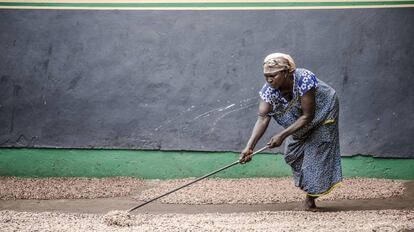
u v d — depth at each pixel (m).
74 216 8.15
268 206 9.04
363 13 10.62
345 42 10.68
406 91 10.65
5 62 10.94
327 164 8.33
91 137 10.98
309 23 10.70
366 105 10.70
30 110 10.98
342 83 10.70
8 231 7.12
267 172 10.86
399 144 10.70
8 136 11.02
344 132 10.77
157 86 10.88
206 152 10.89
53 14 10.88
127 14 10.84
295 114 8.28
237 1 10.74
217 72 10.82
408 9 10.59
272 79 8.00
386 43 10.64
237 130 10.84
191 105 10.88
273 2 10.70
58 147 11.02
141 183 10.58
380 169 10.77
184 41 10.82
